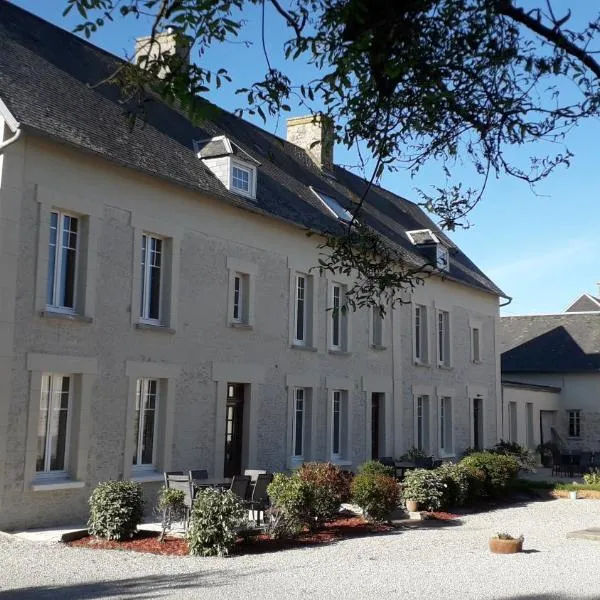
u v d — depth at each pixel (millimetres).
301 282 20484
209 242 16984
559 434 36375
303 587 9430
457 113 6547
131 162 14883
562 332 38625
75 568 10250
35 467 12875
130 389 14758
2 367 12320
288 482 13492
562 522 17188
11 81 13805
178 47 6070
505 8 5547
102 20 6035
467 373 28453
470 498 19656
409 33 6098
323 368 20609
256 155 21469
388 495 15328
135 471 15023
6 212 12531
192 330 16359
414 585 9805
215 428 16766
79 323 13797
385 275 7621
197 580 9648
